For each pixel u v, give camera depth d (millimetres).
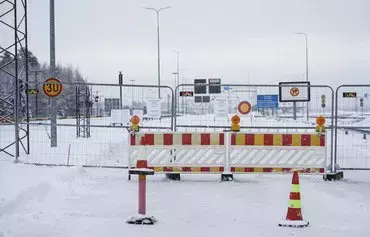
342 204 9695
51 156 15680
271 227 7824
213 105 14570
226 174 12672
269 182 12617
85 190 10992
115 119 14695
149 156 12648
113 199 9992
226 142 12641
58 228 7578
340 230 7668
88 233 7324
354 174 14594
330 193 11031
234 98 14406
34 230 7398
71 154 16250
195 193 10922
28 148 15914
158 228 7703
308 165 12688
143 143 10109
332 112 13609
